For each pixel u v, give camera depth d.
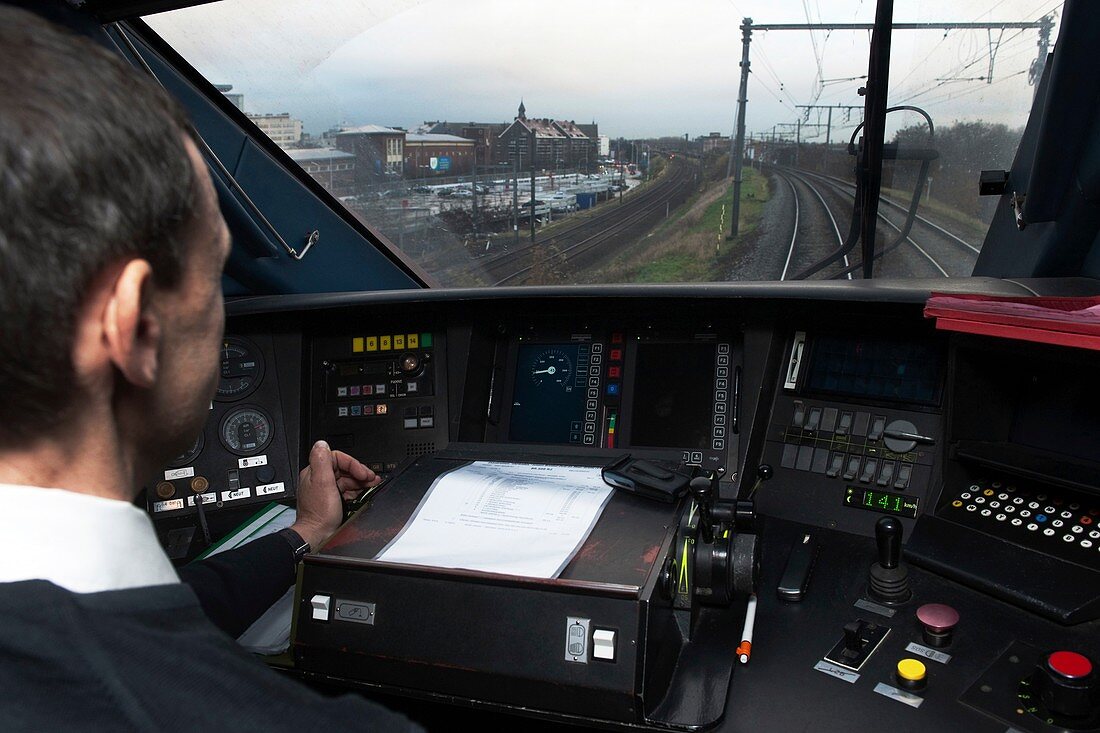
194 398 0.51
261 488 1.96
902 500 1.55
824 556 1.50
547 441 1.92
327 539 1.26
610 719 1.05
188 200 0.45
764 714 1.10
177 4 1.52
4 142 0.37
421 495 1.36
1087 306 1.21
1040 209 1.68
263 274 2.20
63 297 0.39
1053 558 1.31
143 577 0.45
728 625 1.28
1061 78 1.45
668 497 1.24
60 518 0.42
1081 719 1.02
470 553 1.17
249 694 0.40
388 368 2.03
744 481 1.70
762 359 1.76
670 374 1.86
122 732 0.36
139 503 1.89
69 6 1.55
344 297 2.03
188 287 0.48
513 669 1.07
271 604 1.25
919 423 1.59
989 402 1.48
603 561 1.12
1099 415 1.36
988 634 1.23
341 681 1.19
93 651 0.37
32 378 0.40
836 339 1.73
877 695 1.12
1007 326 1.22
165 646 0.40
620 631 1.04
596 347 1.94
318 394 2.05
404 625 1.13
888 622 1.29
